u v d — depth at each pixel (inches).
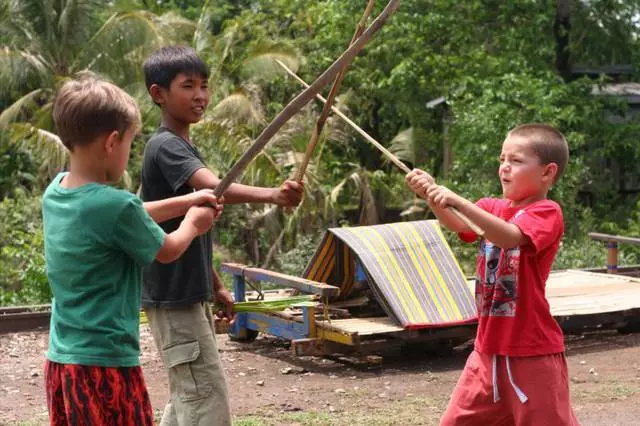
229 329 374.6
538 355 170.7
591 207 938.1
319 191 813.9
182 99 193.2
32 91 923.4
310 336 340.5
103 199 145.0
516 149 175.9
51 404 149.1
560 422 171.2
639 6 970.1
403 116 1008.2
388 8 172.6
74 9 890.7
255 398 296.7
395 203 936.3
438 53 952.9
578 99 903.1
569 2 952.3
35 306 443.2
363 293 381.7
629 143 910.4
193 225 158.6
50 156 802.2
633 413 269.1
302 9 1009.5
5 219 690.2
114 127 146.3
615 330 406.0
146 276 189.8
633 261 703.7
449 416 178.2
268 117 868.6
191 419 187.5
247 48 911.0
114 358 145.8
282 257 689.0
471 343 383.9
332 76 168.9
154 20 906.1
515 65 879.7
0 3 904.3
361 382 318.7
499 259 172.6
